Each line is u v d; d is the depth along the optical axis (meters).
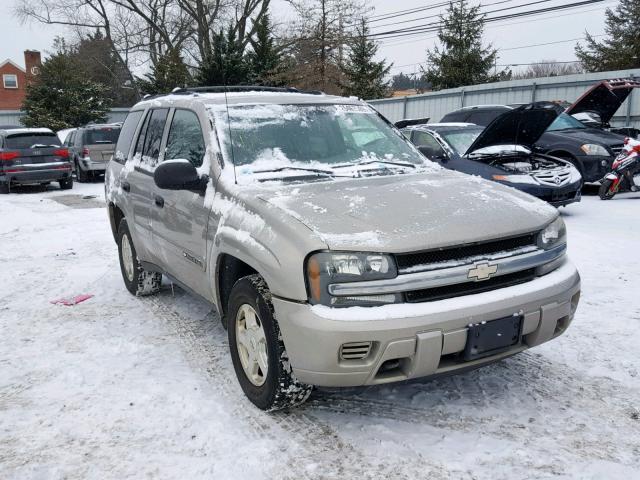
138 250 5.32
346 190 3.49
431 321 2.78
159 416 3.34
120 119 37.09
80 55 43.22
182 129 4.46
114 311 5.33
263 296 3.12
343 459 2.86
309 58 33.59
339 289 2.79
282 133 4.11
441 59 37.22
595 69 37.09
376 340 2.74
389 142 4.50
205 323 4.91
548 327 3.15
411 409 3.33
